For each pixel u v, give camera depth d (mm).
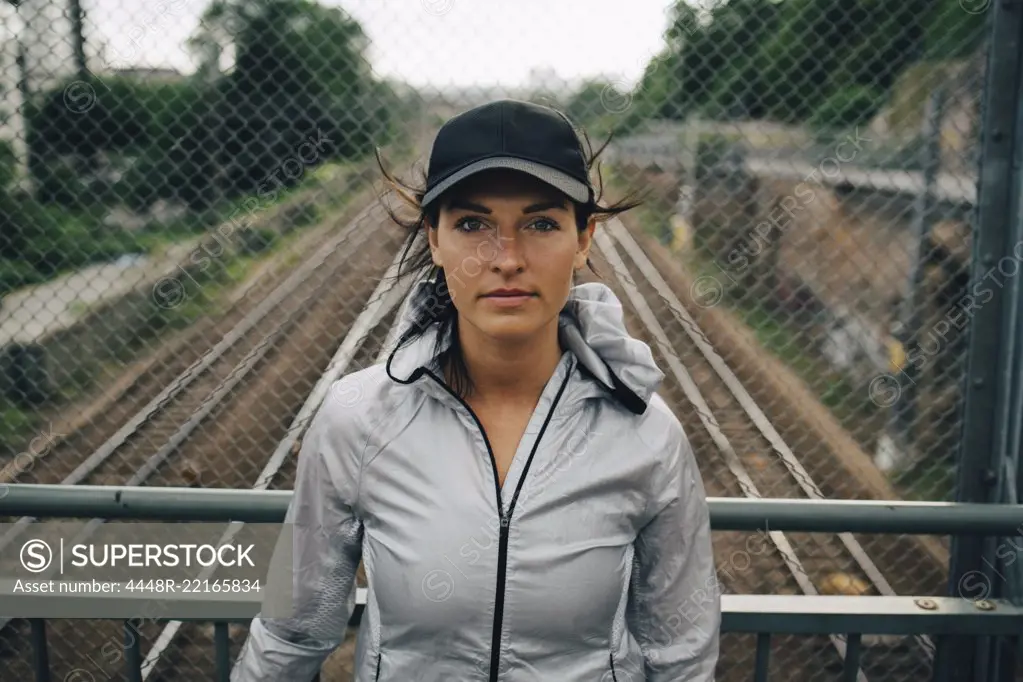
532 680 1111
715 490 4883
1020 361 1796
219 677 1671
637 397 1136
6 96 2656
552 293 1069
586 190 1067
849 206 3795
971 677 1958
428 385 1134
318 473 1165
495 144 1031
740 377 6172
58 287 3730
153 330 4914
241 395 5211
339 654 2912
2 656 2943
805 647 3121
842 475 4945
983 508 1577
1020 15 1769
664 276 8672
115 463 4523
